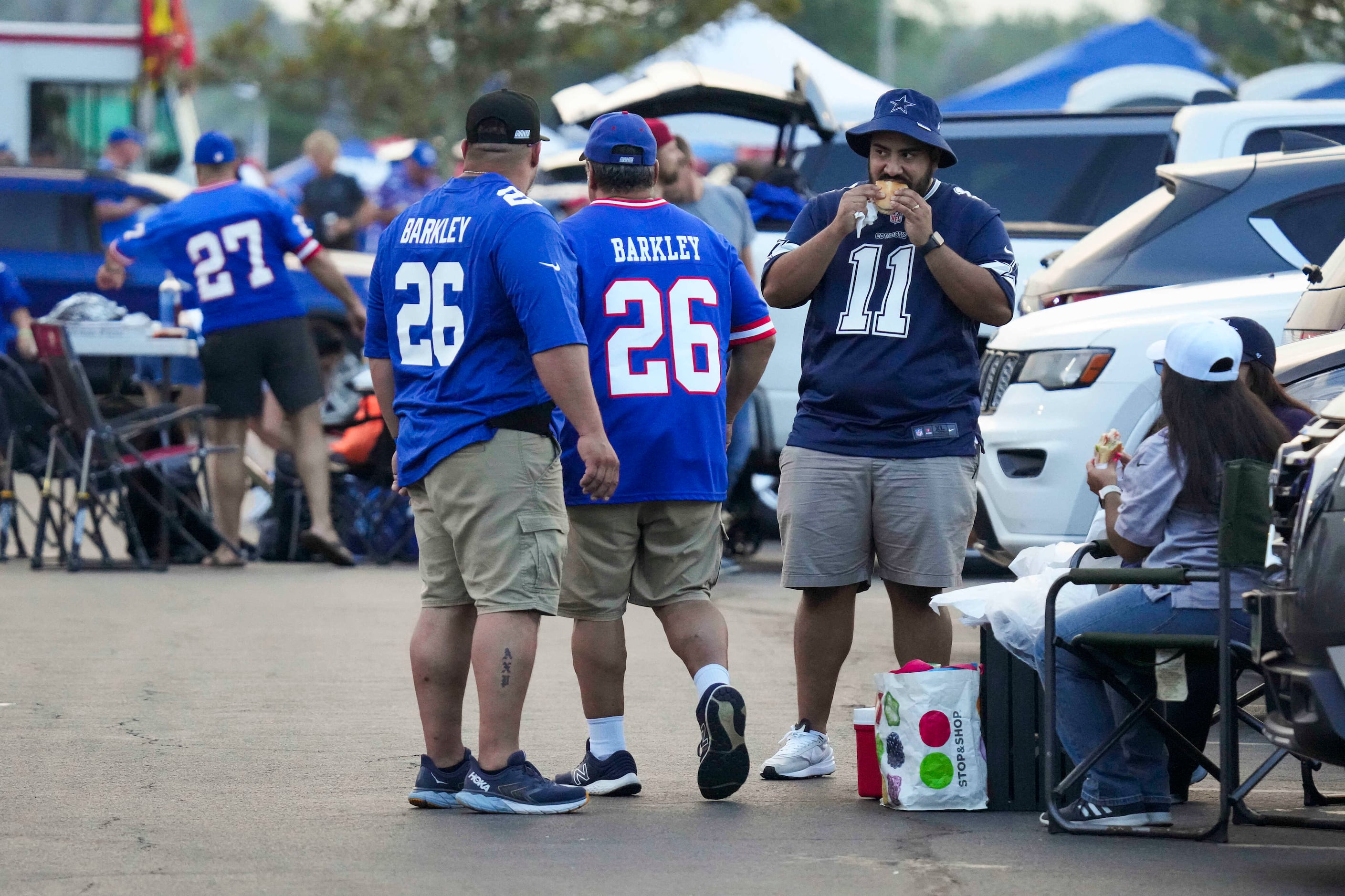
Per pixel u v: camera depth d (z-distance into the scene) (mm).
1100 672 17188
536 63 81312
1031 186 40188
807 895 14875
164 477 38844
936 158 19688
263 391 39000
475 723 22469
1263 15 74000
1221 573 16422
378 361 18875
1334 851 16547
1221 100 39938
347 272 62281
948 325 19641
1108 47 67562
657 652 28062
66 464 39000
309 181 66812
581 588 18859
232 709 23203
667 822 17594
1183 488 17156
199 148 38406
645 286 18750
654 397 18594
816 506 19719
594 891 14945
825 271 19953
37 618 30922
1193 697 18734
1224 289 27750
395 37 80250
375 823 17453
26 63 75688
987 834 17172
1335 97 50781
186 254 38406
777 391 37188
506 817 17750
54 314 40656
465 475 17594
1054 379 27703
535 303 17250
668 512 18750
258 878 15305
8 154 69000
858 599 34844
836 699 24141
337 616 31625
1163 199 30656
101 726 22016
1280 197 30172
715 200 35750
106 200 59969
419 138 81750
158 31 76250
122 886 15031
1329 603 14477
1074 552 18531
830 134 41844
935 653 20141
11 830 16969
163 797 18406
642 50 77438
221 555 39469
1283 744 15172
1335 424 15445
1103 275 30266
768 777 19875
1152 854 16422
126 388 49875
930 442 19578
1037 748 18188
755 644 28781
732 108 40562
